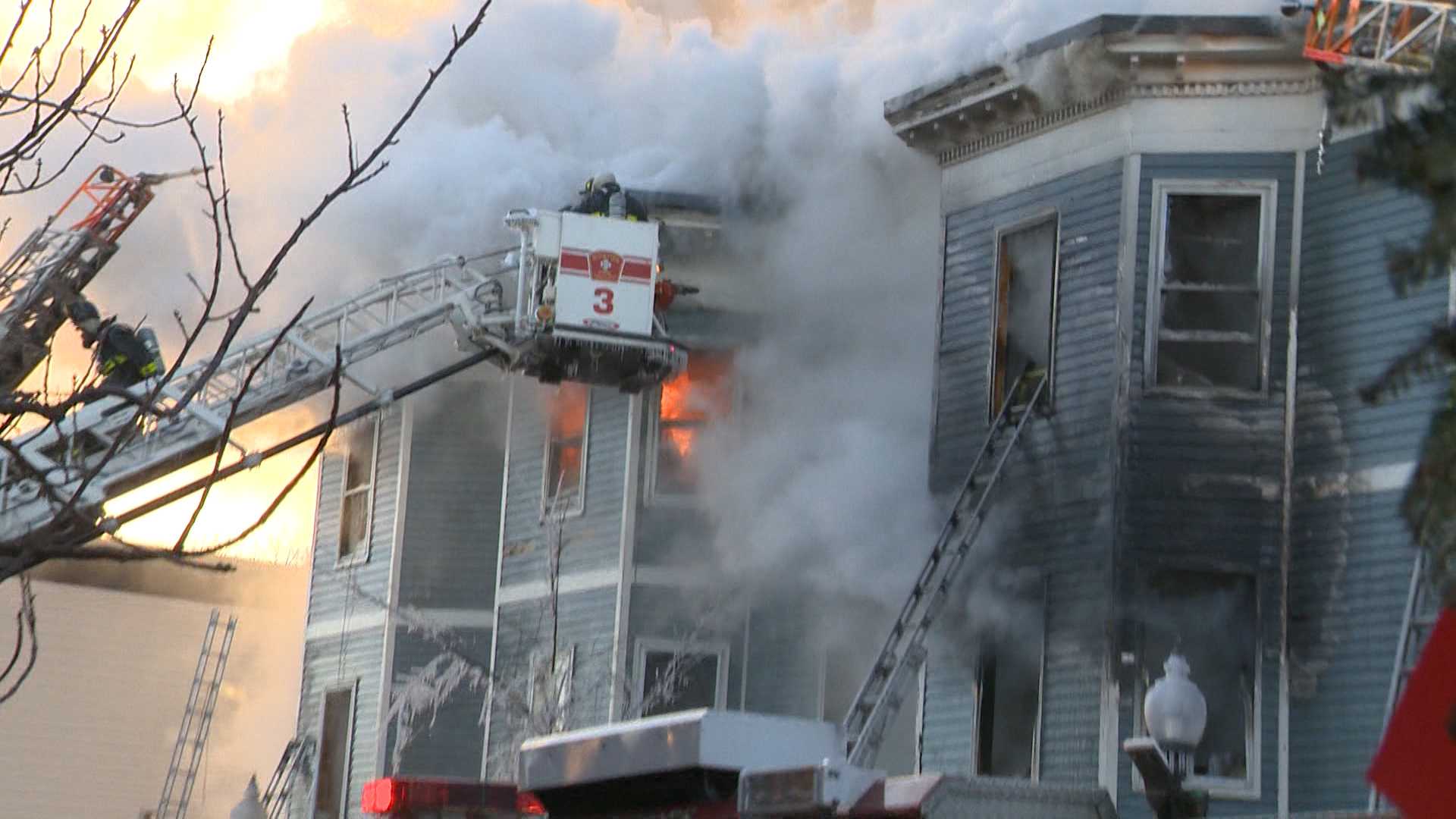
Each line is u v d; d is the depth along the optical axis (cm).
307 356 2397
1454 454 819
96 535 924
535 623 2789
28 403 923
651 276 2478
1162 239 2014
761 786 1214
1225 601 1947
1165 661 1947
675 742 1268
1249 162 2002
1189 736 1297
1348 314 1920
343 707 3069
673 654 2622
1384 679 1817
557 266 2455
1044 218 2125
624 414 2712
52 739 3806
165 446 2169
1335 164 1958
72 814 3791
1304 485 1927
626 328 2458
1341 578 1877
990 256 2184
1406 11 1689
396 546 3008
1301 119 1989
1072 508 2023
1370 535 1859
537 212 2444
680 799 1288
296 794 3081
